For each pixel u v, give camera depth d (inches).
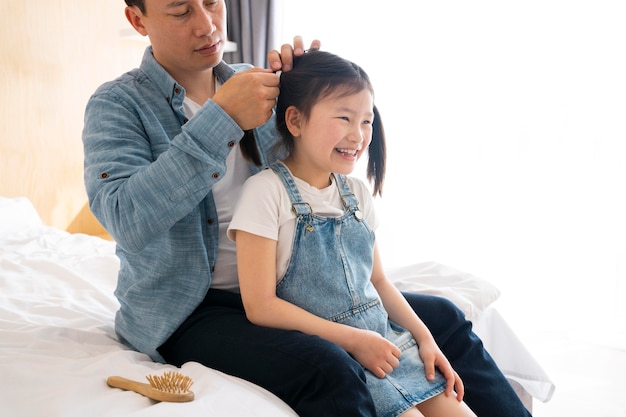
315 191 45.3
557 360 91.6
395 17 115.4
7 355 42.1
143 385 36.6
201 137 39.3
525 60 103.7
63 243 81.6
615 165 97.8
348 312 43.2
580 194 100.9
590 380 85.0
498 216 108.7
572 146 101.0
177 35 45.6
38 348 45.0
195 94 50.9
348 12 120.3
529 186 105.3
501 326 56.8
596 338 98.0
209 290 47.2
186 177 39.0
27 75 103.3
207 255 46.0
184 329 44.6
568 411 76.2
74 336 48.1
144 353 46.1
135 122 46.0
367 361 39.5
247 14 126.4
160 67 47.8
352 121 43.2
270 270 41.9
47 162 107.7
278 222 42.9
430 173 115.0
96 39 114.3
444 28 110.9
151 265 45.2
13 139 102.2
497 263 109.2
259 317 41.3
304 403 36.6
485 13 106.8
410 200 117.1
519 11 103.5
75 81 111.1
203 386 37.3
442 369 42.2
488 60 107.3
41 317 53.1
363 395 35.8
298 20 125.6
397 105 116.6
